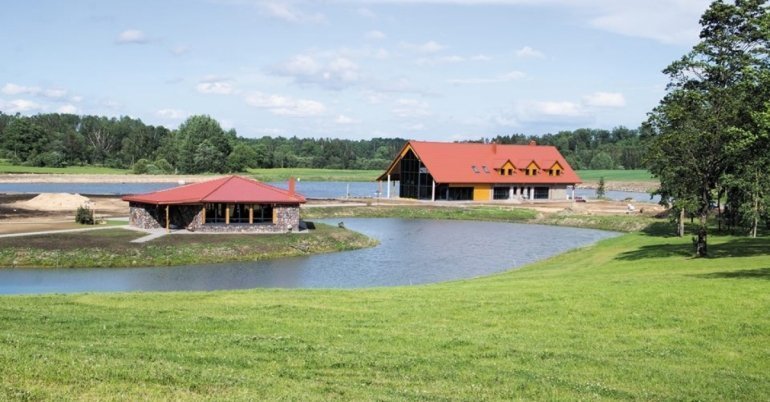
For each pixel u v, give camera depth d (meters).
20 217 61.88
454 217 82.94
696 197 38.88
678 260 37.41
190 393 11.71
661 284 25.98
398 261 48.53
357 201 94.50
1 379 11.41
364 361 15.32
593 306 22.11
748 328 19.12
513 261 49.19
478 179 99.31
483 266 46.88
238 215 56.53
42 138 182.88
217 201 53.72
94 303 23.16
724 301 22.27
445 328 19.34
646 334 18.78
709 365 16.06
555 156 110.38
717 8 38.25
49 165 177.50
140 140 196.50
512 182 102.25
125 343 16.03
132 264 44.19
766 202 47.53
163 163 169.25
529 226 75.12
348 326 19.41
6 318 18.86
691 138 37.53
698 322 19.84
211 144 172.00
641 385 14.38
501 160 104.31
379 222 77.69
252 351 15.83
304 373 14.10
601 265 38.16
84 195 90.62
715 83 39.16
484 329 19.36
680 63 39.34
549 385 13.98
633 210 84.12
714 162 38.16
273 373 13.91
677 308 21.53
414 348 16.94
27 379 11.55
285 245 51.09
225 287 37.84
